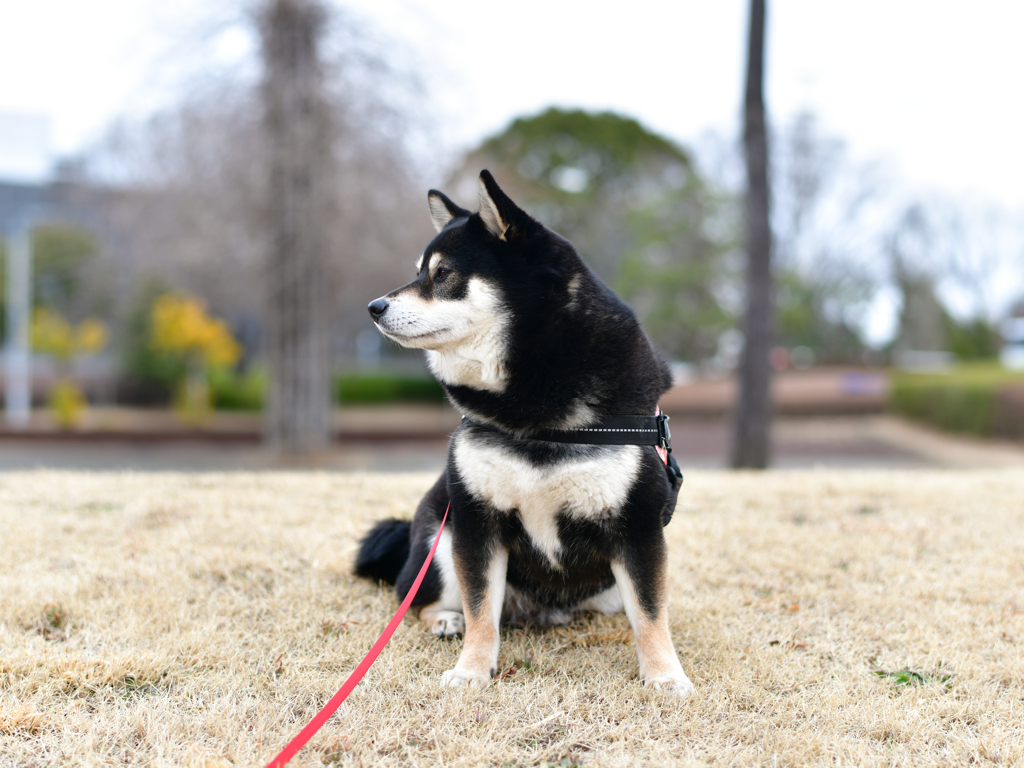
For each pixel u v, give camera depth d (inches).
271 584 133.9
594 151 1083.3
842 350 1267.2
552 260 102.0
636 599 99.5
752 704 94.5
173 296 781.3
